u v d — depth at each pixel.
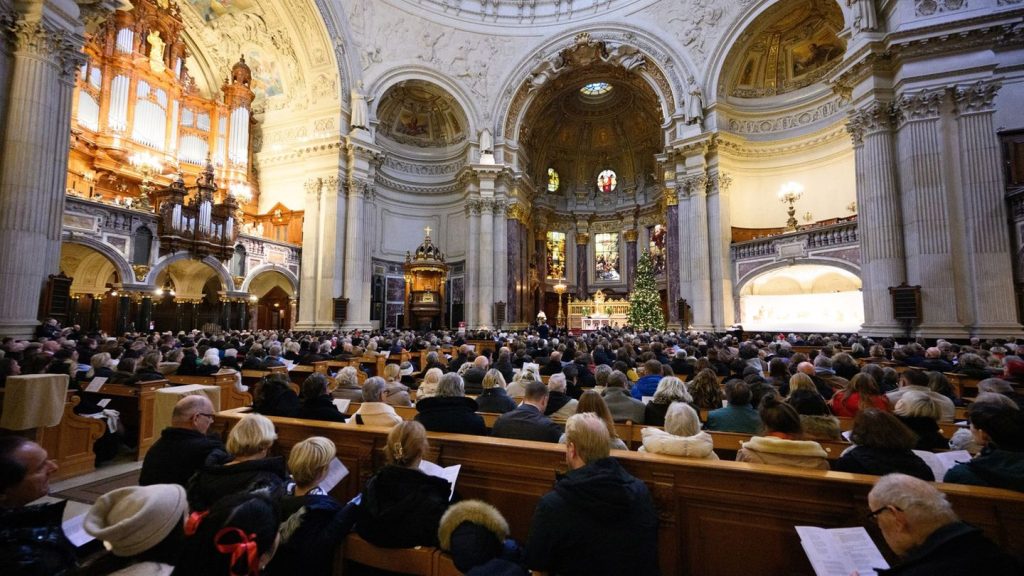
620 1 21.77
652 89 21.58
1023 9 10.75
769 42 19.09
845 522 2.37
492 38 23.23
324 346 9.70
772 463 2.69
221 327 17.23
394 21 21.67
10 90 8.45
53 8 8.76
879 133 12.16
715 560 2.61
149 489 1.79
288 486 2.48
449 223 24.36
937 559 1.47
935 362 6.81
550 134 29.36
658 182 26.53
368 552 2.20
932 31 11.35
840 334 15.41
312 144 19.77
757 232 18.86
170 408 4.41
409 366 8.05
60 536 1.86
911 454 2.52
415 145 24.61
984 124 11.09
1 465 1.82
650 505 2.11
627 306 26.47
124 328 13.60
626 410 4.33
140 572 1.68
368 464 3.33
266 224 20.67
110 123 16.38
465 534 1.92
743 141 19.05
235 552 1.44
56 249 8.96
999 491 2.20
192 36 20.70
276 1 18.91
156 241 14.57
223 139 19.97
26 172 8.40
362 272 20.36
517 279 23.45
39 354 5.29
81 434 5.04
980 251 10.89
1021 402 4.01
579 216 30.53
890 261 11.81
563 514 1.99
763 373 6.70
